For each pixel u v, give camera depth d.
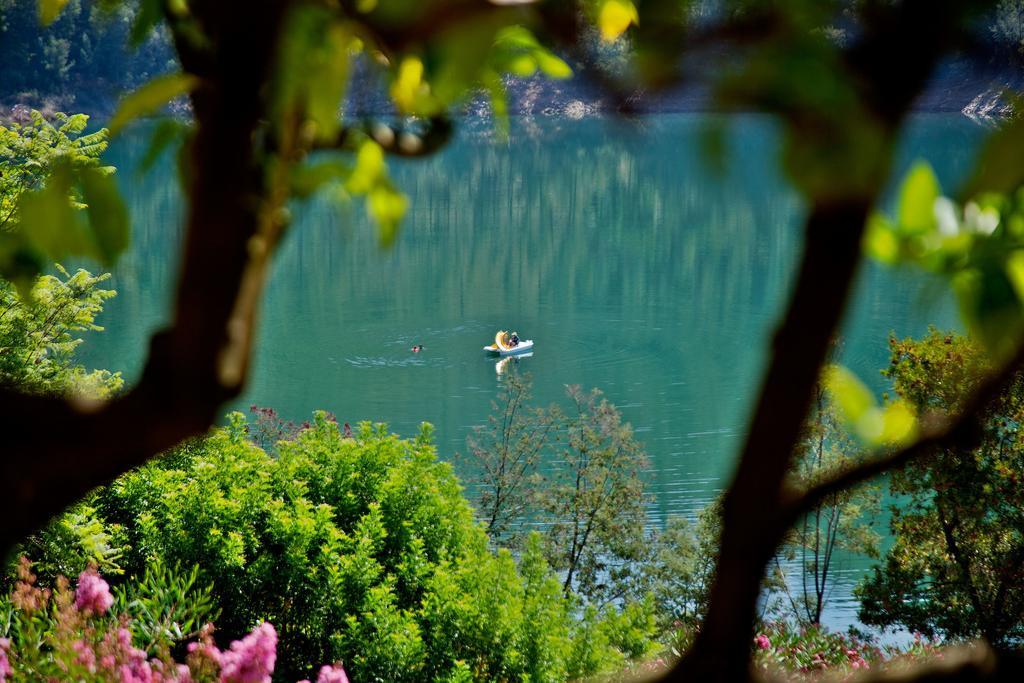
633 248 174.75
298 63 1.11
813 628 16.88
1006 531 25.48
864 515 46.25
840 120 0.95
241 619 21.73
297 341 117.00
